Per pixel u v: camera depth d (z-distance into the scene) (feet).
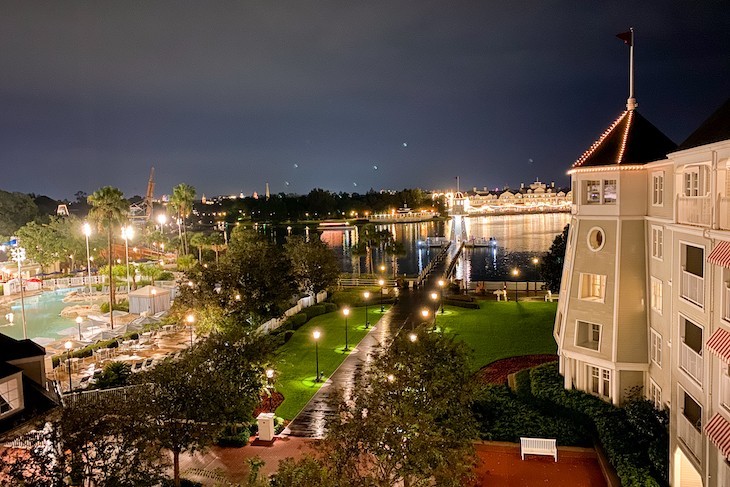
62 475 57.21
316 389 119.14
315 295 206.39
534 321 168.04
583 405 92.27
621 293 92.12
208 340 91.04
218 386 76.38
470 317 178.09
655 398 86.53
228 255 175.63
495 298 210.59
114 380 111.34
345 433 58.03
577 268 98.53
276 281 163.22
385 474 57.57
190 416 72.69
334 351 147.54
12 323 197.98
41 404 79.66
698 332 67.41
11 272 277.23
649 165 87.45
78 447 59.52
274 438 95.30
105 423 61.72
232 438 92.73
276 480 56.13
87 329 171.32
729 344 54.19
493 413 97.30
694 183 72.02
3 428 71.82
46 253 286.46
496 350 138.92
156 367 77.15
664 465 73.00
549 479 78.48
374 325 174.60
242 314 151.74
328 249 218.38
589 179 96.32
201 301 147.43
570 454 85.30
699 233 63.46
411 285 239.71
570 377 100.68
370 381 69.36
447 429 67.21
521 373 114.32
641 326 90.94
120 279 257.55
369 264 368.89
